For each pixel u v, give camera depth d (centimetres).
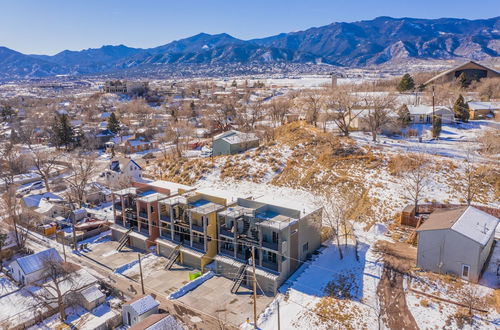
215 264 4003
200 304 3434
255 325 3064
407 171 5531
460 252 3397
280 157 6706
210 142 10106
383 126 7269
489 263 3597
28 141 11194
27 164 8388
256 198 4372
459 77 10806
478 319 2898
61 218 5709
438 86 10375
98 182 7375
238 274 3750
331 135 7150
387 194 5138
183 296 3572
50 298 3400
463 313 2973
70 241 4919
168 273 4066
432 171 5441
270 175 6259
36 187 7406
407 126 7500
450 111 7744
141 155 10012
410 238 4200
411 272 3584
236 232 3838
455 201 4784
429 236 3556
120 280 3938
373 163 5906
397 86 11281
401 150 6241
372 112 7581
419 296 3238
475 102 8556
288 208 3903
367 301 3238
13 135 11731
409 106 8106
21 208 5941
